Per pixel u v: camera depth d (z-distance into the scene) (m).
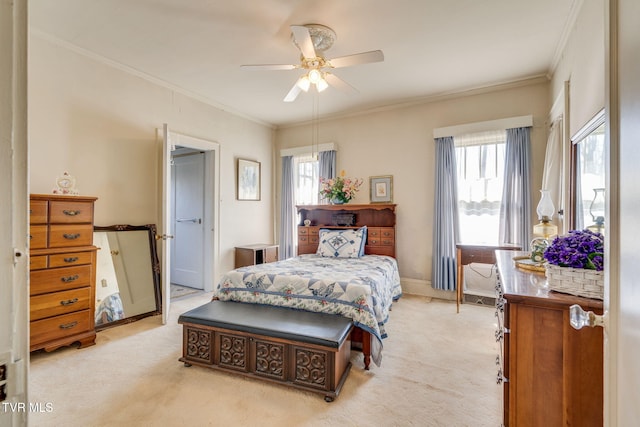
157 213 3.53
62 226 2.45
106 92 3.07
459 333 2.84
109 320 2.95
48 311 2.35
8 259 0.40
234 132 4.60
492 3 2.21
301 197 5.11
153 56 2.99
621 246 0.62
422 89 3.78
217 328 2.14
